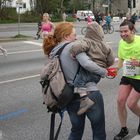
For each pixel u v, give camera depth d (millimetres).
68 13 90812
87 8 99250
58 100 4762
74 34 5035
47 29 21078
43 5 68250
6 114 8031
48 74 4855
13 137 6648
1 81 11914
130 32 5977
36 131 6953
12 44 25359
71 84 4805
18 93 10078
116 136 6328
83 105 4801
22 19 62438
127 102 6184
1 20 60062
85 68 4715
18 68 14703
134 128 6922
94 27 4863
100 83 11336
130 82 6113
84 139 6414
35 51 20750
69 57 4816
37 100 9219
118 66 6293
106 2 103250
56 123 7285
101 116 4930
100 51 4824
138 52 6000
